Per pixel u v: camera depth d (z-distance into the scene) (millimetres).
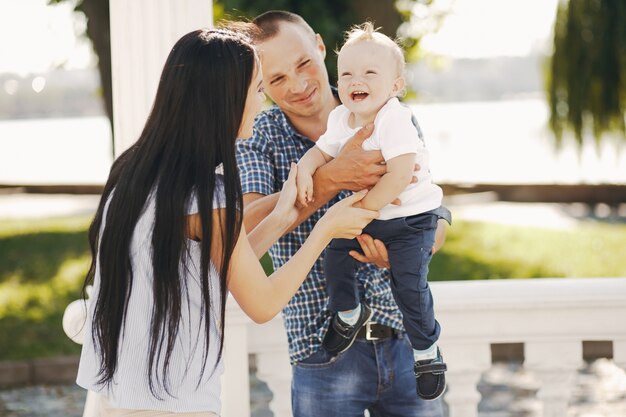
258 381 6504
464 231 12039
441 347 3303
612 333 3295
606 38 12648
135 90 3047
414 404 2951
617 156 13164
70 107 40125
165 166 2213
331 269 2832
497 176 17219
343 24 10586
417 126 2914
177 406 2234
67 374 7164
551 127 13148
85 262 10672
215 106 2229
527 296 3240
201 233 2219
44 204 15586
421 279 2807
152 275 2207
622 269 9656
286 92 2932
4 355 7418
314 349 2926
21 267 10492
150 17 3020
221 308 2244
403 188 2689
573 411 5680
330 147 2809
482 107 39656
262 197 2820
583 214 13883
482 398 6121
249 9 10227
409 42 12039
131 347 2229
